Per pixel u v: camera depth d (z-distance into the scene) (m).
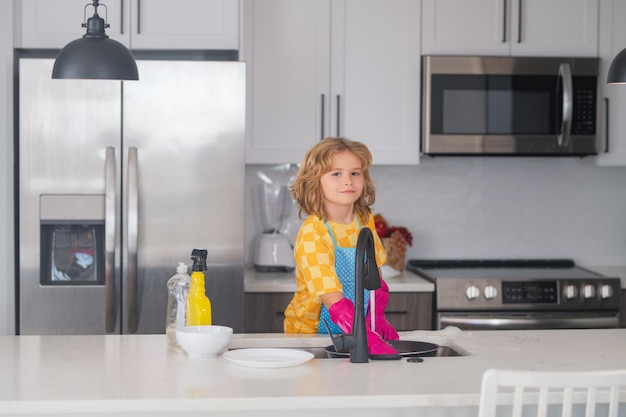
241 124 3.76
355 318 2.30
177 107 3.73
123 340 2.62
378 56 4.22
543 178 4.67
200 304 2.47
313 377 2.12
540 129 4.23
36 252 3.73
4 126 3.79
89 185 3.71
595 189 4.70
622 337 2.71
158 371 2.18
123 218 3.73
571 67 4.23
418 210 4.64
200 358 2.34
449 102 4.20
